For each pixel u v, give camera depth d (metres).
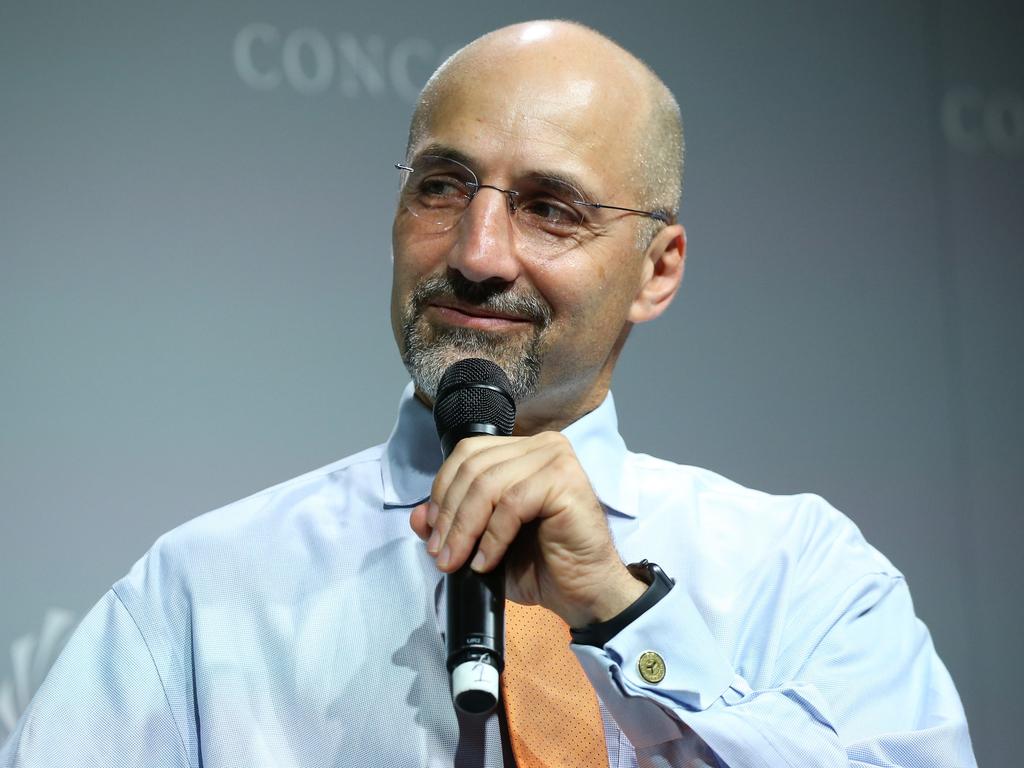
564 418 5.92
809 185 11.52
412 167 5.59
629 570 4.99
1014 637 11.45
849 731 5.36
